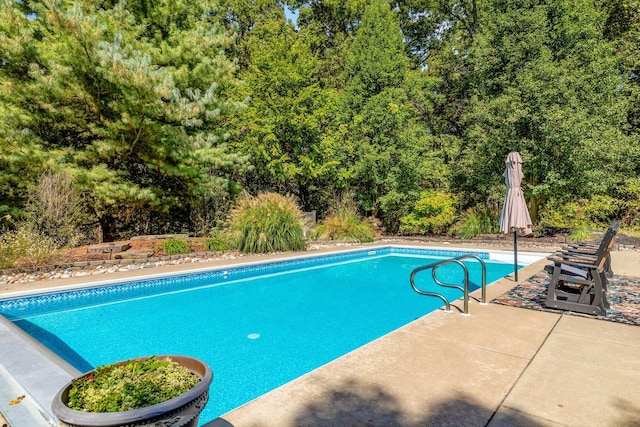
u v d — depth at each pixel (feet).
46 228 31.89
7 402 9.25
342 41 83.71
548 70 43.45
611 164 44.86
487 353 12.21
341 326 19.63
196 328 19.27
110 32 35.58
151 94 34.37
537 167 46.11
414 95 62.23
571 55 47.34
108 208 39.58
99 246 32.50
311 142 54.70
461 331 14.33
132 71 32.35
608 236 15.61
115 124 35.17
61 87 32.76
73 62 32.68
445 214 51.60
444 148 61.36
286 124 52.42
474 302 18.53
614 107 45.14
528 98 44.60
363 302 24.27
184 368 5.90
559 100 43.37
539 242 44.96
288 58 53.52
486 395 9.49
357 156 57.52
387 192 58.03
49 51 33.47
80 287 23.41
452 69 72.23
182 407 4.96
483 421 8.29
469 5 78.48
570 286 21.53
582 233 44.45
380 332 18.76
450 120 72.84
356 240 48.06
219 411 11.41
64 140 38.24
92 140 38.04
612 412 8.66
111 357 15.61
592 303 16.63
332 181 58.49
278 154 51.03
